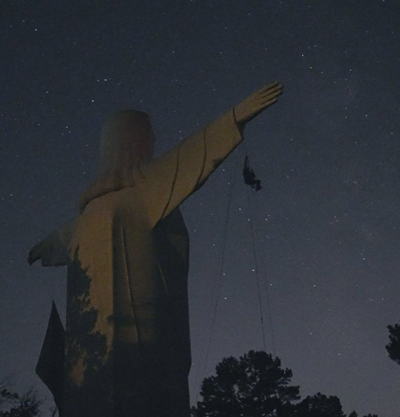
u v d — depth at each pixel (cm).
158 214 2666
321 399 4147
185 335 2694
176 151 2694
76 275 2708
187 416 2573
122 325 2531
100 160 2911
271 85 2519
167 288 2664
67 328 2689
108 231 2641
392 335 4147
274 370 4238
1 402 3170
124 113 2930
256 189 2777
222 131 2588
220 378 4275
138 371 2494
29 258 3103
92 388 2502
